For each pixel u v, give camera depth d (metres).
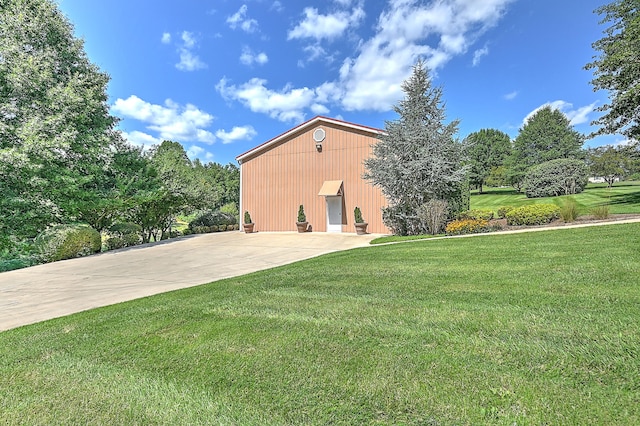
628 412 2.39
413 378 3.05
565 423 2.35
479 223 15.66
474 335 3.77
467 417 2.50
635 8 18.28
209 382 3.30
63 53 18.09
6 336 5.02
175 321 5.08
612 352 3.14
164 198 22.48
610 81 18.86
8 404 3.14
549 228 13.41
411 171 16.78
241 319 4.93
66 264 13.12
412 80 18.23
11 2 16.34
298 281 7.24
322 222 22.97
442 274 6.85
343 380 3.12
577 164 35.88
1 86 15.64
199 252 15.42
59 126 16.19
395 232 19.11
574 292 4.95
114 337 4.62
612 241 8.52
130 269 11.56
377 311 4.84
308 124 23.42
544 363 3.09
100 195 18.58
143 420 2.82
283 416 2.71
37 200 16.08
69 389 3.36
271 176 24.67
